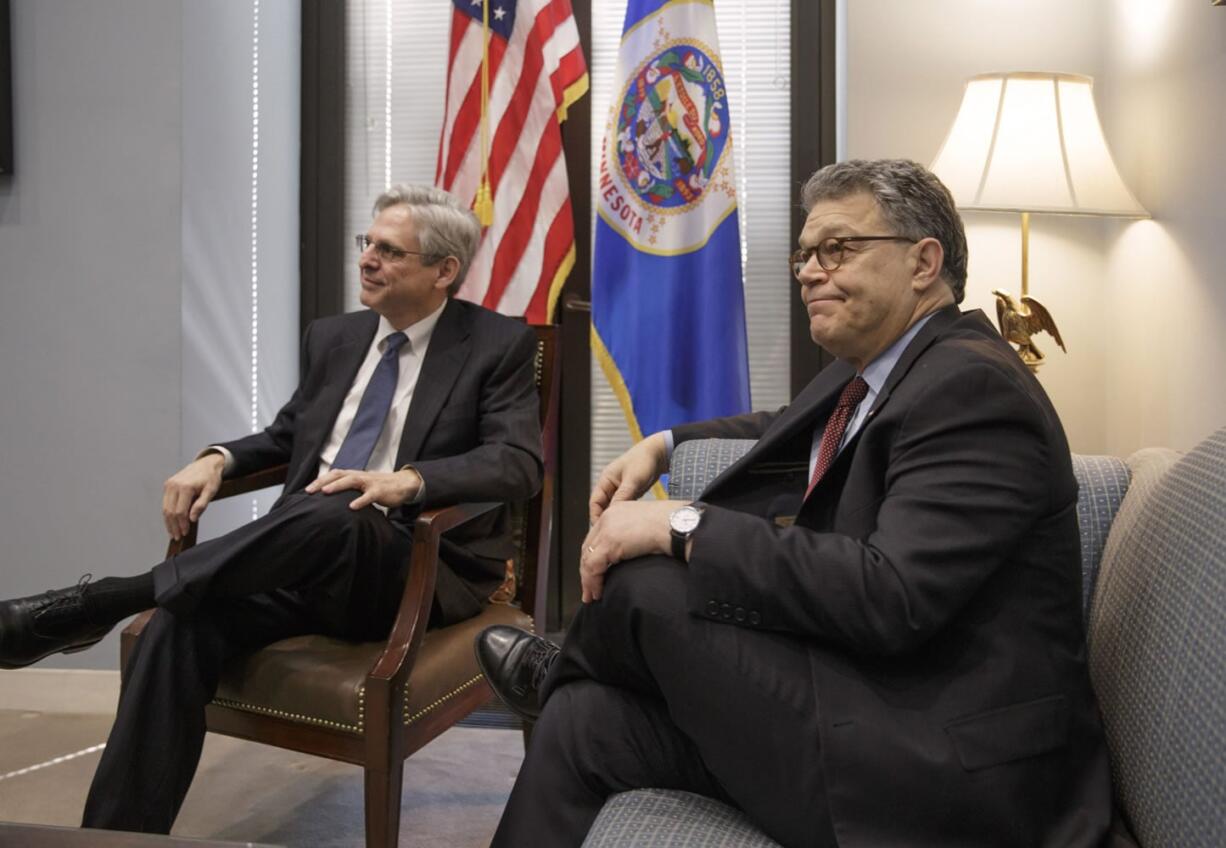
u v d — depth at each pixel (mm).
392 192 2338
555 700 1430
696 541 1308
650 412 3084
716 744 1284
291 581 1940
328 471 2311
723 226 3066
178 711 1880
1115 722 1281
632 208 3104
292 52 3430
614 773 1379
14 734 2773
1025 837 1198
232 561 1875
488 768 2578
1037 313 2594
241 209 3146
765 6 3354
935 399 1295
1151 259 2551
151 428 2863
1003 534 1241
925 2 2939
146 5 2818
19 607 1897
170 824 1879
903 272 1459
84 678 2943
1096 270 2920
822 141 3322
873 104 2951
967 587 1234
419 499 1993
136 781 1832
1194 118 2268
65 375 2887
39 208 2879
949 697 1244
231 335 3090
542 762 1397
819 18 3311
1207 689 1053
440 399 2252
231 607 1981
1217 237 2146
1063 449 1320
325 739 1861
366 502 1942
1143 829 1163
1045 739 1227
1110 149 2855
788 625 1273
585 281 3404
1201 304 2238
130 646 1978
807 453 1651
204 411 2961
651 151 3090
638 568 1344
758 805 1266
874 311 1466
